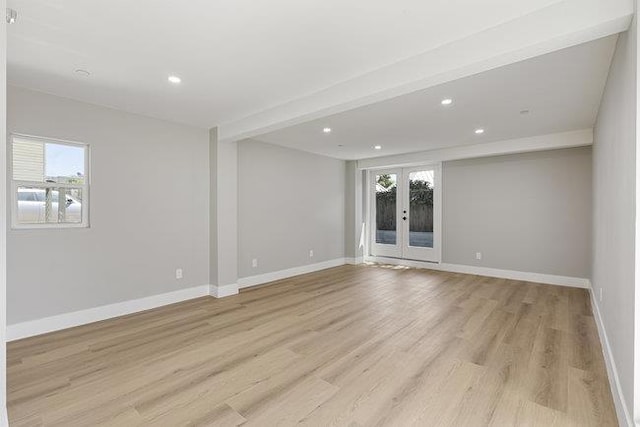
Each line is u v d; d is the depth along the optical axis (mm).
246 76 2652
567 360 2426
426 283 4969
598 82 2676
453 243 5883
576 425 1716
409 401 1925
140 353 2566
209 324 3215
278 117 3354
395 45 2170
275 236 5277
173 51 2256
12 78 2695
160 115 3697
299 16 1853
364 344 2729
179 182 4016
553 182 4855
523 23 1840
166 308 3738
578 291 4434
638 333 1513
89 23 1917
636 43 1500
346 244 6914
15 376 2215
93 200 3295
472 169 5637
